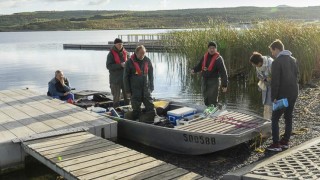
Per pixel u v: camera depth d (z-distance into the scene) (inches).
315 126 326.3
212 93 332.8
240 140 251.9
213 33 609.9
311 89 501.4
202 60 337.1
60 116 307.7
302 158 211.6
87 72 756.6
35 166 255.6
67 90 395.9
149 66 305.0
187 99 478.9
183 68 666.2
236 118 289.4
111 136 286.5
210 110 303.0
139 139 292.0
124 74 301.3
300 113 374.9
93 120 293.6
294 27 572.7
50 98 382.0
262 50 558.3
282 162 206.4
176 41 693.3
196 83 592.7
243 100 456.8
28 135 256.4
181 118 300.0
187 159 261.6
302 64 532.7
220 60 325.7
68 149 233.5
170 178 189.5
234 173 195.3
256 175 188.5
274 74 247.1
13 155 246.8
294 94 251.8
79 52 1264.8
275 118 256.8
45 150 231.1
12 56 1140.5
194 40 612.4
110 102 374.9
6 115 314.0
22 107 343.3
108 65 361.1
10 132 264.4
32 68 840.3
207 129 264.1
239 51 588.4
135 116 308.0
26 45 1674.5
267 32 567.5
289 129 262.5
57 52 1269.7
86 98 401.7
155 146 283.7
